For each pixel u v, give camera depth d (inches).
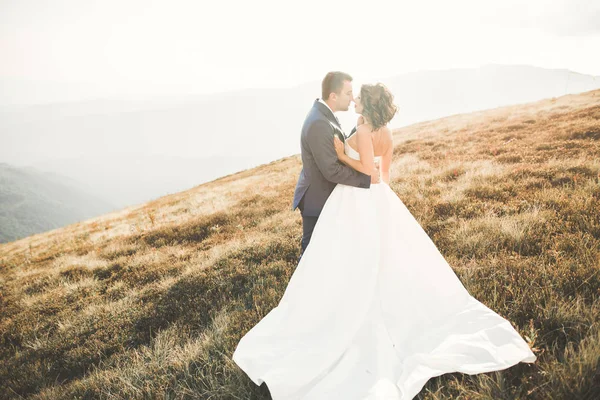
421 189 305.3
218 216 409.4
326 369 116.6
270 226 316.8
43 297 280.7
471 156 400.8
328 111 150.9
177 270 265.3
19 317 251.8
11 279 374.3
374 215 138.9
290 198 424.5
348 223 140.6
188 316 188.2
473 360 106.9
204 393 122.4
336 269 137.5
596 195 201.3
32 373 175.3
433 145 556.4
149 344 175.5
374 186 142.9
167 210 602.5
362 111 138.3
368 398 100.5
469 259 169.9
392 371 110.0
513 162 337.1
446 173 343.9
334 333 129.6
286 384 110.0
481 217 212.5
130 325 196.4
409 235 139.3
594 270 130.6
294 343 130.3
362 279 134.3
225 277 221.5
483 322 119.6
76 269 339.6
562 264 139.1
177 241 361.1
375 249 135.8
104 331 196.4
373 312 132.8
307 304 137.4
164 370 140.3
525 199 223.9
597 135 357.4
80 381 153.7
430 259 137.0
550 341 108.6
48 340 205.2
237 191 598.9
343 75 149.9
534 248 161.9
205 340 153.4
